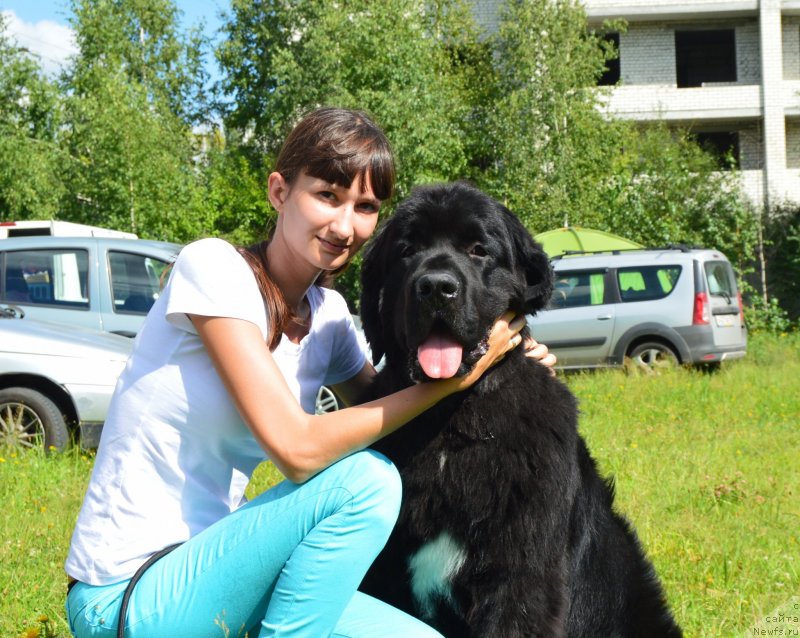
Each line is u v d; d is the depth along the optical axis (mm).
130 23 29328
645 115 26625
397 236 3234
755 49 27344
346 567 2496
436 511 2938
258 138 24688
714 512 5133
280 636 2486
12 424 6645
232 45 25109
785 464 6535
